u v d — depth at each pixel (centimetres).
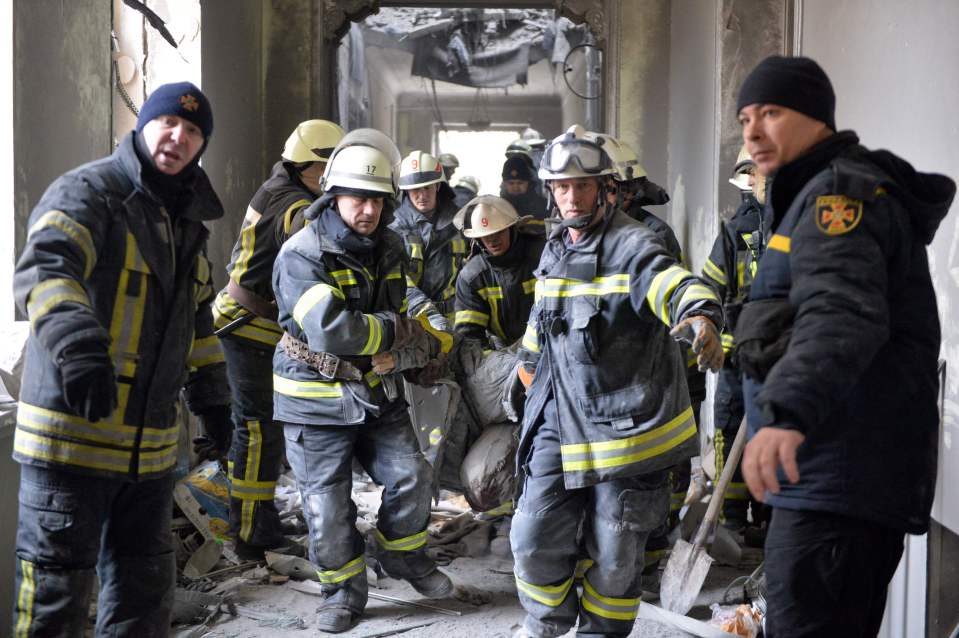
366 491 590
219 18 665
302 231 375
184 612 395
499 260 493
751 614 379
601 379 315
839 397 186
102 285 264
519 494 340
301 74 812
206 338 320
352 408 375
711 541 450
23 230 399
